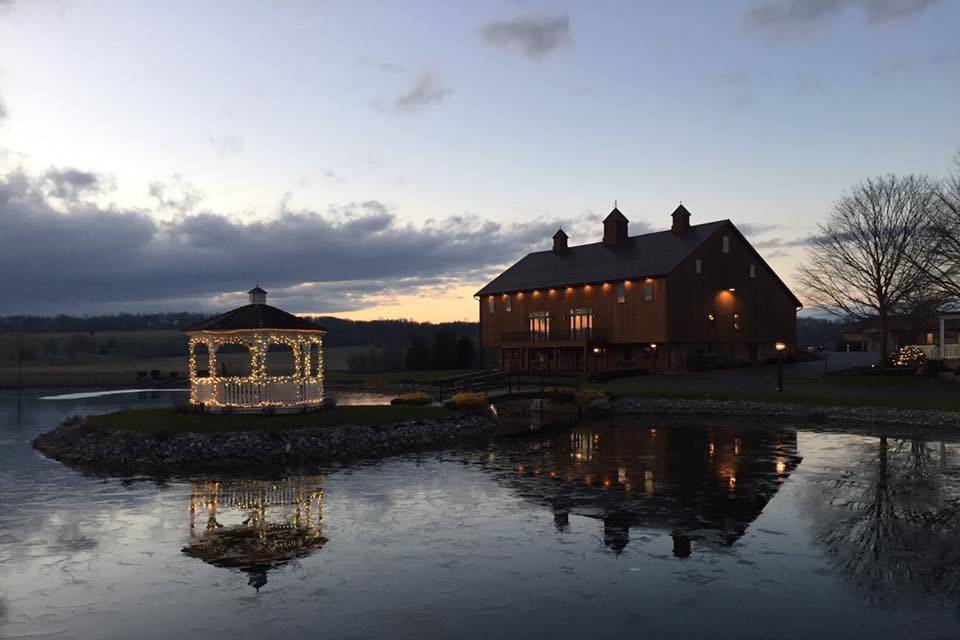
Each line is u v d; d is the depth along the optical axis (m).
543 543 13.77
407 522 15.43
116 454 23.81
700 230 56.44
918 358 45.56
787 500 17.03
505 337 64.62
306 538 14.23
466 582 11.63
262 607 10.62
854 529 14.44
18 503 17.44
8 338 135.75
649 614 10.25
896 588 11.16
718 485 18.89
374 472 21.42
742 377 47.53
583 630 9.72
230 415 27.73
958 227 40.84
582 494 18.08
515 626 9.88
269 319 28.86
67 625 10.03
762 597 10.87
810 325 133.38
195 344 29.98
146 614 10.40
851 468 20.89
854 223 49.69
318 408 29.89
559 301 60.44
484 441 28.47
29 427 35.41
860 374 45.75
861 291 48.78
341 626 9.92
